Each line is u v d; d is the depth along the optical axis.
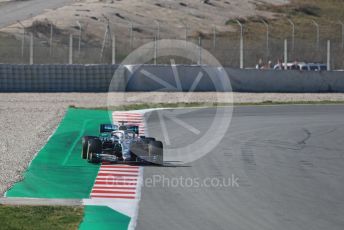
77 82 129.75
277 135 85.94
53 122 89.12
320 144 80.56
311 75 141.88
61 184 53.62
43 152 66.94
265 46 181.00
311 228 42.62
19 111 101.06
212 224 42.69
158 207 47.09
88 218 43.41
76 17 196.25
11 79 127.25
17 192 50.28
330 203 50.22
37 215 43.31
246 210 46.94
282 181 58.16
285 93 137.75
